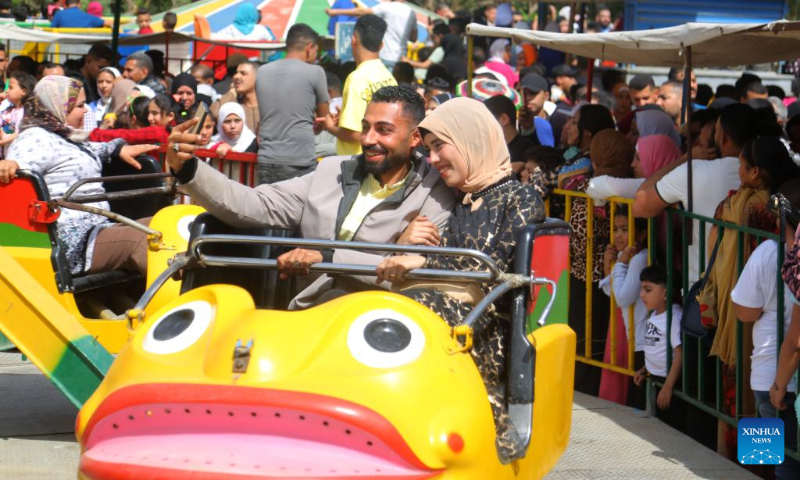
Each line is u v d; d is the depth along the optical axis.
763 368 5.14
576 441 5.73
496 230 4.03
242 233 4.42
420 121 4.33
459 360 3.37
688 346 5.94
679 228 6.26
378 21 7.76
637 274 6.30
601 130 6.81
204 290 3.64
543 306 4.07
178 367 3.32
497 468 3.36
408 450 3.07
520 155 8.06
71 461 5.06
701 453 5.57
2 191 5.47
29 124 5.86
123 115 9.23
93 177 5.86
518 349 3.69
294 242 3.69
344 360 3.25
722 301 5.51
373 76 7.74
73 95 5.98
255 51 15.78
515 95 10.05
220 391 3.12
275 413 3.10
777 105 10.52
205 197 4.13
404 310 3.43
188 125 3.96
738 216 5.45
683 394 5.95
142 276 6.06
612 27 17.58
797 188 5.05
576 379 6.91
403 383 3.18
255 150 9.01
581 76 13.35
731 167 5.88
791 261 4.28
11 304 4.88
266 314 3.45
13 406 5.89
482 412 3.29
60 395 6.16
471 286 3.91
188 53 15.72
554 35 7.04
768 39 6.54
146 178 6.25
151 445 3.15
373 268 3.71
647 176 6.49
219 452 3.08
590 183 6.55
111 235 5.85
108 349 5.59
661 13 14.01
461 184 4.16
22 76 9.45
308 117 8.38
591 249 6.72
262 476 2.96
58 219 5.70
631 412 6.32
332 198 4.43
